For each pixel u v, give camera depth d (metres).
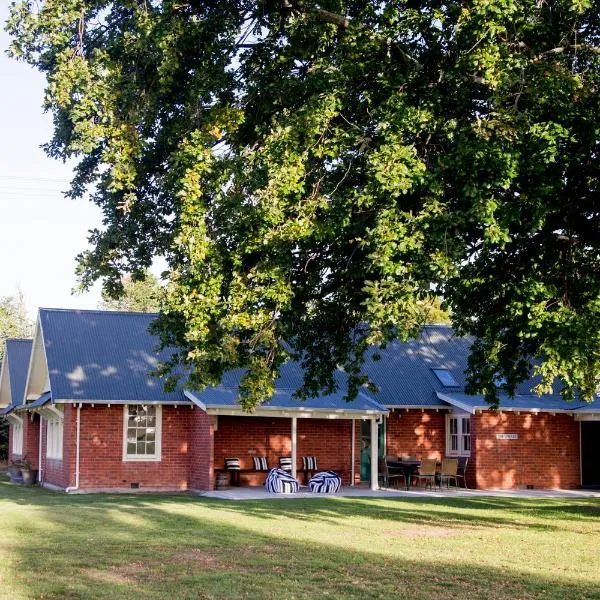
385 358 34.84
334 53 14.77
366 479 32.91
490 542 16.94
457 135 13.66
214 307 14.02
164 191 15.72
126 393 30.23
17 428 42.78
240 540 16.84
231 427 31.48
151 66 14.87
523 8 13.79
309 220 13.59
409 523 19.95
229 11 15.07
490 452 31.28
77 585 12.38
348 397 18.73
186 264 14.59
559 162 13.56
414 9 14.27
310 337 18.12
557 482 31.89
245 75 15.62
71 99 14.30
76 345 32.22
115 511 22.06
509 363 18.20
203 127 14.53
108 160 14.34
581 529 19.09
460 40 13.59
